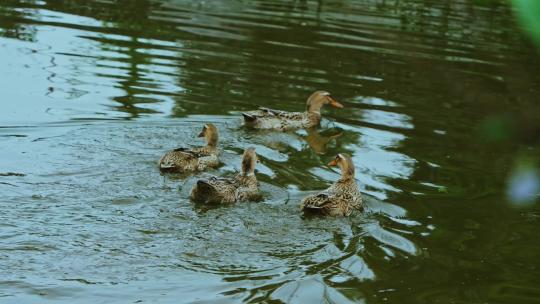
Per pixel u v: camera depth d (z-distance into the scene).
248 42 20.12
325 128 14.01
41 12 21.77
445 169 11.77
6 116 12.70
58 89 14.63
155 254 7.86
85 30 19.92
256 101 15.04
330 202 9.46
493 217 9.85
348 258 8.12
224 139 12.76
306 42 20.22
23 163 10.34
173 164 10.59
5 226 8.18
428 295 7.39
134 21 21.55
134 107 13.83
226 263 7.78
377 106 15.45
